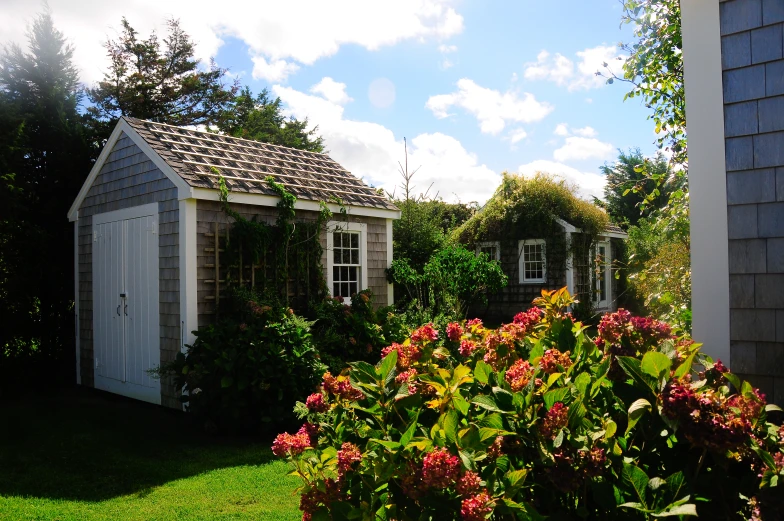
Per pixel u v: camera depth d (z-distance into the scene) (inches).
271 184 328.5
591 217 613.9
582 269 625.0
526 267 639.8
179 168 299.1
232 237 310.3
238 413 249.4
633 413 81.3
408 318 395.2
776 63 128.3
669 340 96.1
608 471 80.0
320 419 105.1
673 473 81.2
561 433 75.1
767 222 129.0
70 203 406.3
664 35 284.7
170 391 308.8
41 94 413.1
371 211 391.5
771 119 128.8
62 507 171.9
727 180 135.2
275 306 301.3
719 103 136.8
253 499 176.2
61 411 307.0
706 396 79.4
